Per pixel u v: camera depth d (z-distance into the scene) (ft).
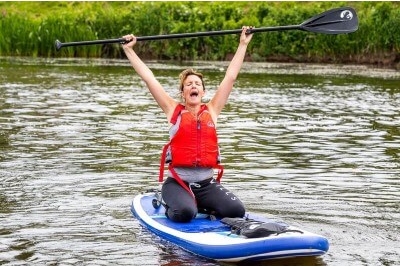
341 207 28.55
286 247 21.93
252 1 117.80
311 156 38.17
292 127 47.26
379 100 61.36
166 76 79.00
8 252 23.02
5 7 127.95
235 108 56.03
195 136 25.90
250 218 25.20
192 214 24.99
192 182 25.95
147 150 39.37
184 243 23.29
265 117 51.57
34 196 29.73
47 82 72.54
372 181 32.89
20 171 33.99
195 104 26.17
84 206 28.40
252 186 31.73
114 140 42.16
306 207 28.48
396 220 26.86
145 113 53.21
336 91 67.82
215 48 104.22
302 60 101.19
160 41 105.29
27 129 45.37
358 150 39.93
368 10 101.09
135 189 31.09
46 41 105.40
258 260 22.17
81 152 38.55
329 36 98.12
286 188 31.45
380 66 95.04
